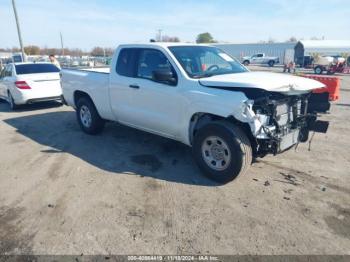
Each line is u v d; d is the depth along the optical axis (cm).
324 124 443
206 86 408
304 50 4234
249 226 324
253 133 370
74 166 487
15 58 3023
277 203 369
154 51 482
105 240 304
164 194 394
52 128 729
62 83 702
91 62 3103
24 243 301
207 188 408
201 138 419
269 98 391
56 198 386
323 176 443
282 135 402
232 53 5803
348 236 307
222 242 300
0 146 596
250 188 407
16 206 369
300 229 319
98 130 652
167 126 469
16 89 917
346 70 3216
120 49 539
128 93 521
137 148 566
